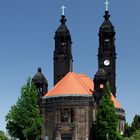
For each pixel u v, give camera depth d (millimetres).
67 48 163375
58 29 164125
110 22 168375
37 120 133875
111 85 165750
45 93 150250
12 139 140500
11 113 134625
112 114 129875
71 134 132125
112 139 128750
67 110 133625
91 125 133000
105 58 166500
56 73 162875
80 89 135375
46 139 134375
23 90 136000
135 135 132125
